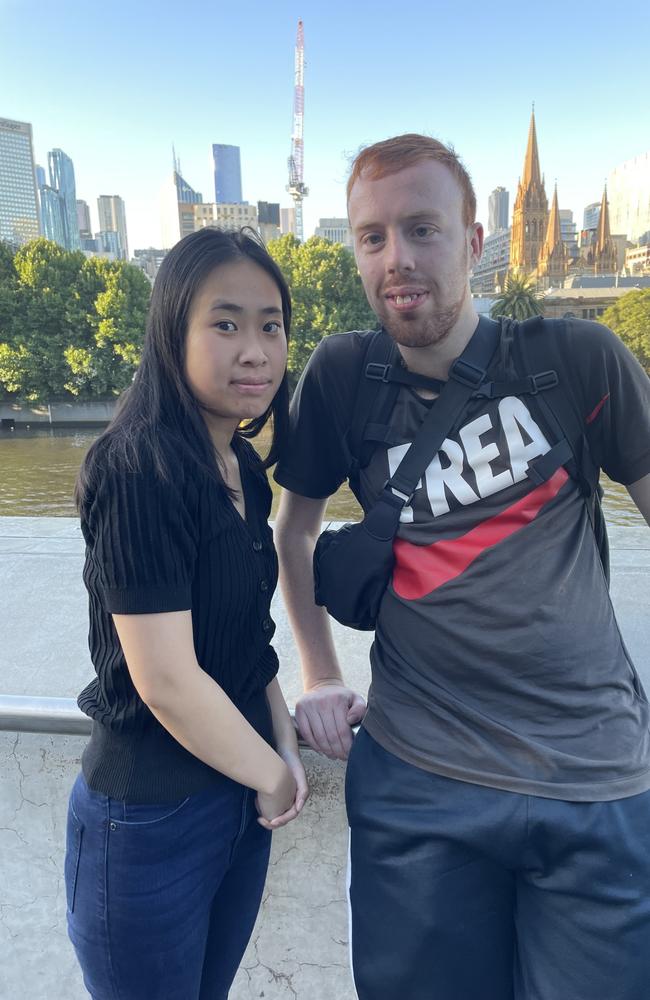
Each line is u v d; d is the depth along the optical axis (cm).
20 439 5172
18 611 258
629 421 132
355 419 142
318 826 168
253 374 115
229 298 112
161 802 114
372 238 128
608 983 109
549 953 114
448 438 132
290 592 166
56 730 169
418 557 131
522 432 130
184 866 117
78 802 120
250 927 141
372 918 123
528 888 118
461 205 128
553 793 114
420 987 119
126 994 119
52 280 5778
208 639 118
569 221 19162
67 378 5762
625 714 123
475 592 124
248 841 133
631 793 115
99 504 105
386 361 140
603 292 9312
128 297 5778
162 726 114
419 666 129
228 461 131
